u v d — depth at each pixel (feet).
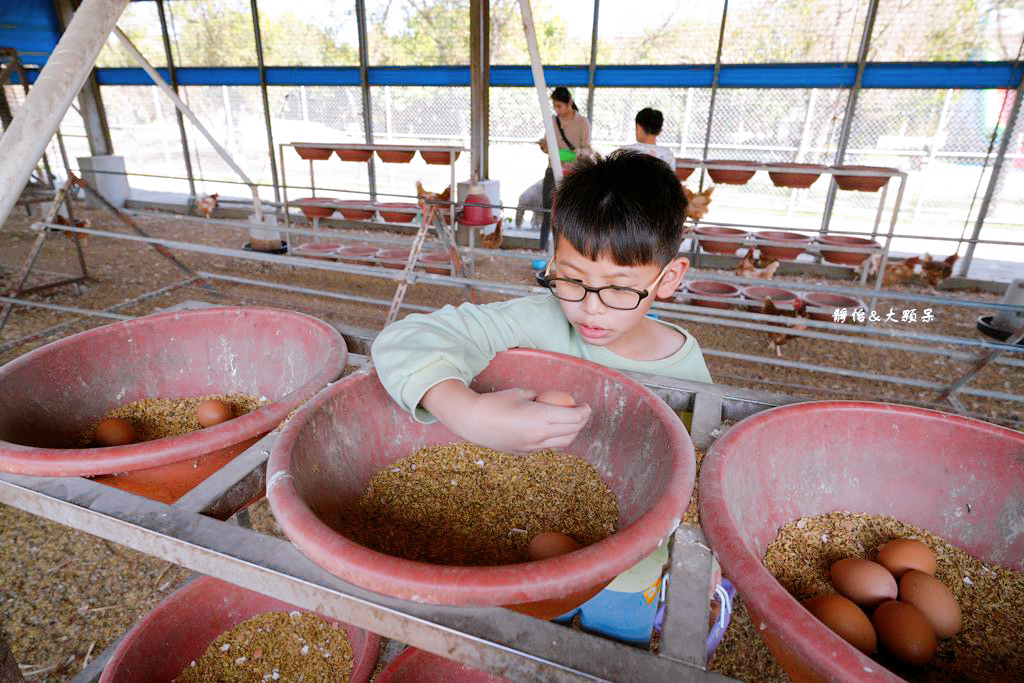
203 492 1.98
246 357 3.42
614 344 3.11
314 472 1.98
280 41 20.61
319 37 20.17
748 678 4.39
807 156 18.01
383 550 2.02
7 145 1.99
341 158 17.24
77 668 4.63
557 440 1.92
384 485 2.33
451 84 19.67
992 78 14.73
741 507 1.93
